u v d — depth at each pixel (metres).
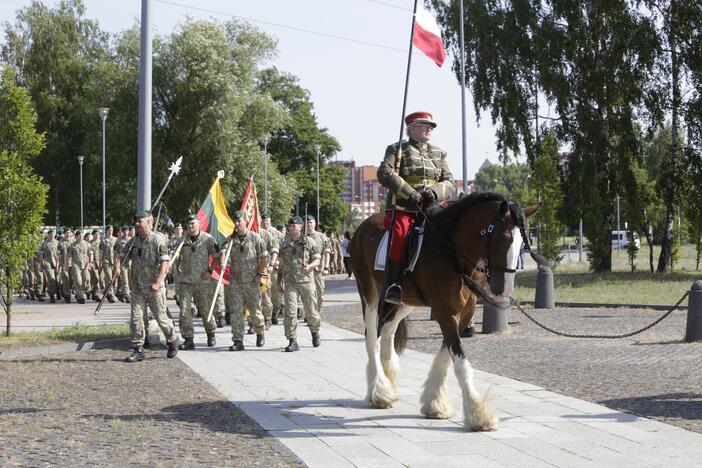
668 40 33.34
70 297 27.52
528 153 36.59
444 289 7.59
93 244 27.73
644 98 33.44
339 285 35.91
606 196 35.38
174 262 14.23
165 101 49.88
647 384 9.66
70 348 13.79
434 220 7.77
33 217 14.98
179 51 48.66
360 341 14.83
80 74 59.69
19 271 15.22
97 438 7.13
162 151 49.50
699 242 37.41
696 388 9.34
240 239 13.86
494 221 7.18
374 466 6.14
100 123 50.03
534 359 12.03
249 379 10.53
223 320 17.48
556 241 36.72
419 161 8.41
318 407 8.56
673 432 7.17
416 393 9.33
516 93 35.91
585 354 12.52
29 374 11.02
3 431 7.43
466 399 7.38
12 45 59.41
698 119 33.09
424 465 6.15
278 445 6.85
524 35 35.34
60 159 59.06
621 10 33.31
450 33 37.66
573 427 7.41
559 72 34.38
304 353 13.20
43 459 6.37
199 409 8.50
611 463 6.15
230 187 50.28
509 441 6.91
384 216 8.73
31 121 15.26
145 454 6.51
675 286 27.30
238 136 50.00
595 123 33.97
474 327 15.47
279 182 54.31
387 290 7.94
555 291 26.30
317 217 78.75
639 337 14.55
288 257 13.68
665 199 34.91
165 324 12.71
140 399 9.12
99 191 60.38
